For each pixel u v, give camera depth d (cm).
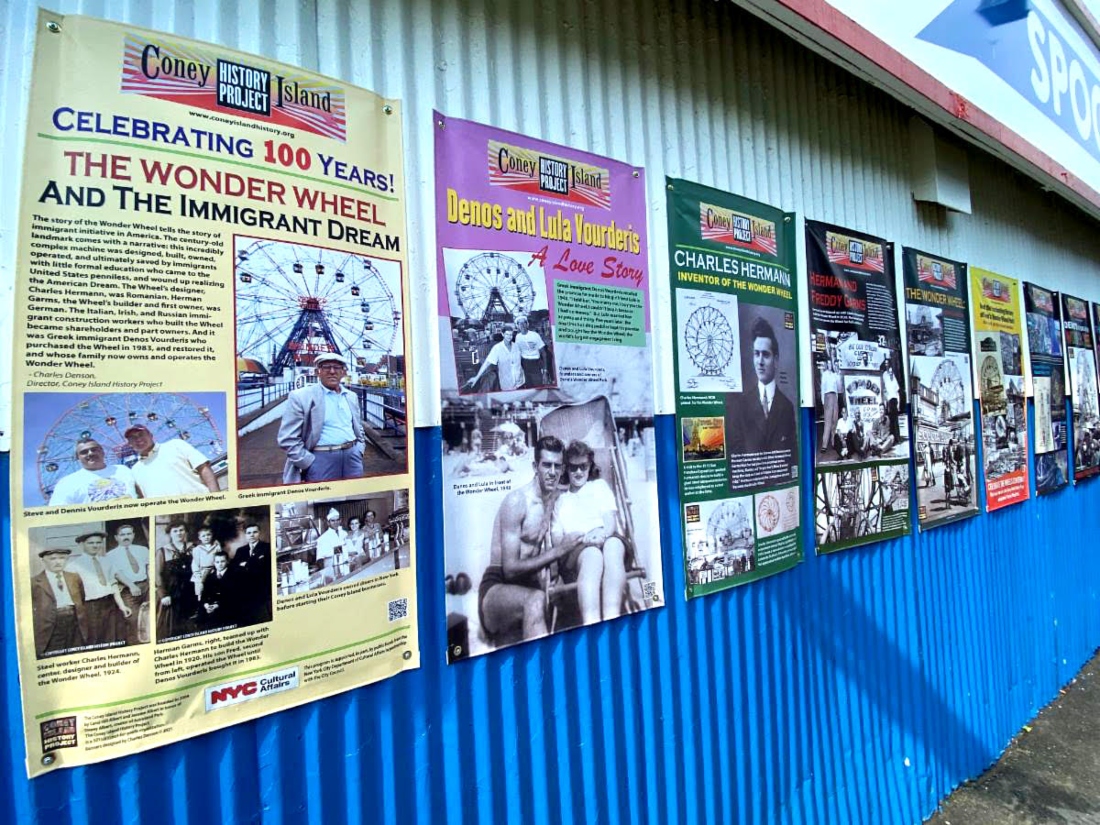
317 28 188
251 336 171
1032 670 534
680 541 273
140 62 161
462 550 209
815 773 328
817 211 356
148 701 156
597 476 245
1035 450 555
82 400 151
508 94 231
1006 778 438
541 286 233
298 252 180
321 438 182
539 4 242
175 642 160
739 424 300
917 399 415
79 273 152
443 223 210
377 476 192
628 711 252
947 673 430
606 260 253
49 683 147
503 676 219
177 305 162
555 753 230
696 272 287
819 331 347
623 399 255
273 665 172
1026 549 536
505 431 221
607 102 261
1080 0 552
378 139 197
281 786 175
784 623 320
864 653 366
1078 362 652
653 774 258
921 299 427
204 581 164
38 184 149
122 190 157
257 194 174
